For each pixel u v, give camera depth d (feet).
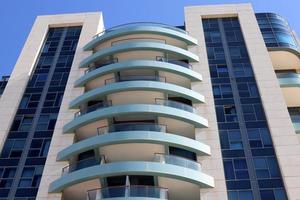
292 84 153.89
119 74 153.28
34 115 151.94
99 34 179.11
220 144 133.08
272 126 136.46
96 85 156.56
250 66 159.94
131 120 139.54
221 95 149.18
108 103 144.36
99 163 124.06
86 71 162.61
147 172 118.01
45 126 147.95
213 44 170.30
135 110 133.28
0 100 156.76
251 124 139.13
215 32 176.65
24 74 166.81
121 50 159.84
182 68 151.64
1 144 142.00
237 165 127.44
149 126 129.80
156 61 151.23
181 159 123.44
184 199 124.36
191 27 178.19
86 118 136.46
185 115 134.72
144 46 158.81
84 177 119.55
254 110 143.54
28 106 155.43
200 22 180.86
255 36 172.35
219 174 123.24
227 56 164.55
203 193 118.73
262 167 126.72
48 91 160.56
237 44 170.19
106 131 131.44
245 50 167.12
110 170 118.32
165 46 159.94
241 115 142.10
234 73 157.28
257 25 178.29
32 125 148.56
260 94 147.84
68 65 171.01
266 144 132.98
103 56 161.79
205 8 187.62
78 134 141.18
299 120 144.87
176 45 169.37
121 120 139.44
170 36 168.25
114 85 142.61
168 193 122.83
